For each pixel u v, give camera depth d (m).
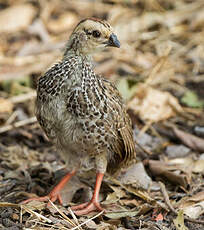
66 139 8.00
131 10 16.52
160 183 8.88
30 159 10.24
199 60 14.34
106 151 8.33
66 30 15.57
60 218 7.93
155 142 10.98
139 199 8.76
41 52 14.31
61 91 7.69
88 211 8.19
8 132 11.18
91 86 7.72
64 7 16.67
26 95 12.44
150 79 12.90
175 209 8.41
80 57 7.89
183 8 16.45
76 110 7.64
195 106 12.34
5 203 8.00
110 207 8.39
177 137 10.88
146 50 14.80
